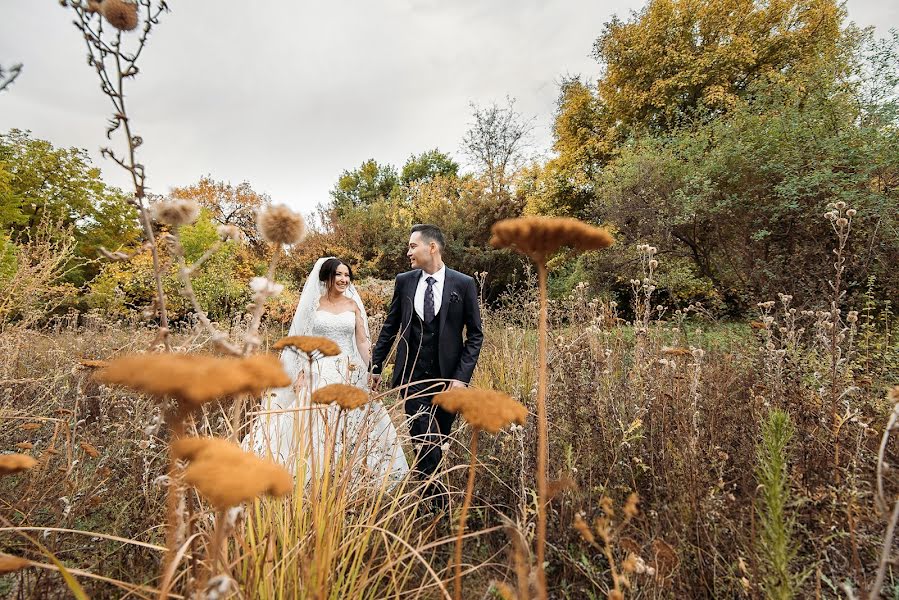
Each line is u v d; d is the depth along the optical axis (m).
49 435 2.58
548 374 2.86
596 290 9.93
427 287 2.91
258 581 1.23
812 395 2.23
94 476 1.92
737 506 1.83
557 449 2.46
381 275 17.20
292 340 1.35
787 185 6.63
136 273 8.42
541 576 0.87
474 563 1.96
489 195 15.74
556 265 12.54
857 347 3.36
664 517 1.85
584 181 17.34
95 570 1.58
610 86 17.62
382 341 3.07
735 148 7.95
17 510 1.71
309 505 1.62
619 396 2.65
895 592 1.40
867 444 2.09
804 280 5.95
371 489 1.99
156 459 2.04
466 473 2.56
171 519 0.85
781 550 1.24
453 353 2.86
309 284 3.62
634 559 1.22
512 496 2.21
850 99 7.04
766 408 2.20
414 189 25.11
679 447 2.09
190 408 0.75
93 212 16.23
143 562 1.66
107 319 5.53
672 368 2.46
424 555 1.98
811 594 1.51
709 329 5.62
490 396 0.95
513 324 6.01
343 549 1.52
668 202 8.95
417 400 2.83
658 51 15.60
